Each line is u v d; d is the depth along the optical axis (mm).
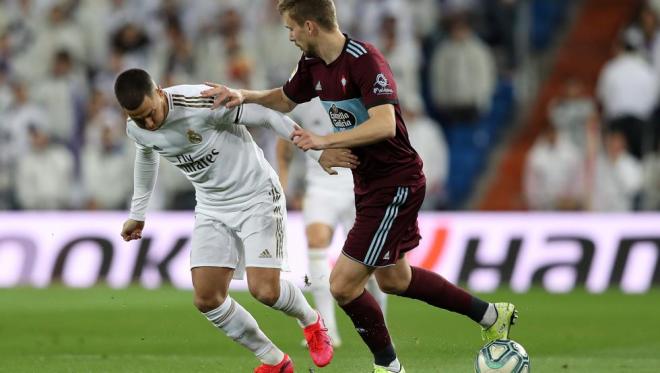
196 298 22594
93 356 28781
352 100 21531
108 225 50969
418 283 23344
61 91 56438
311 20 21172
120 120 56000
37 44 59344
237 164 22359
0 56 59438
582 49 65750
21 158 55469
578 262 50031
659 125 55906
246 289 47938
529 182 55562
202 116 21672
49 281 50594
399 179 21906
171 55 56938
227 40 55969
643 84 55438
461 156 61406
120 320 37625
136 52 57531
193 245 22734
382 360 22797
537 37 66312
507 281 50000
